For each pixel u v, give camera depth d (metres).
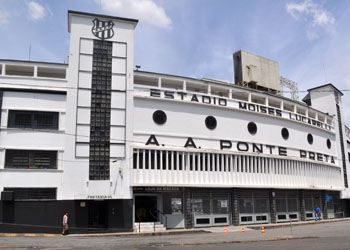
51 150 27.05
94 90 28.89
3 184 25.67
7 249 16.50
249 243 19.50
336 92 50.50
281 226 32.91
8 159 26.38
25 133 26.83
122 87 29.69
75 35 29.39
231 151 33.03
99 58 29.62
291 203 37.62
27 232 25.38
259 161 35.09
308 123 42.25
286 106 42.56
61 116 27.78
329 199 43.38
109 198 27.16
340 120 49.88
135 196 30.36
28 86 27.59
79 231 26.28
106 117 28.73
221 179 32.16
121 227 27.14
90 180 27.16
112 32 30.44
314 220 39.44
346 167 48.19
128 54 30.48
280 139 38.31
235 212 32.38
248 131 35.69
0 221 25.14
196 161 31.48
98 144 28.06
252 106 36.53
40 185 26.31
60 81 28.30
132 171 28.20
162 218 29.12
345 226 31.05
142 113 30.27
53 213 26.11
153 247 17.67
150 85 33.47
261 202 34.97
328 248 16.17
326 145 45.16
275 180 35.94
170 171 29.88
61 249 16.50
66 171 26.92
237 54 42.84
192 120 32.44
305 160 39.28
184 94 32.50
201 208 31.25
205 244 19.22
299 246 17.27
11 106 27.03
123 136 28.81
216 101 34.12
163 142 30.58
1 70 27.98
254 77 41.97
